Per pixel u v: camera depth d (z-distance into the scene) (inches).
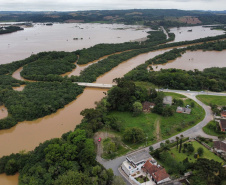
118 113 6412.4
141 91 7086.6
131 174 3954.2
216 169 3580.2
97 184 3548.2
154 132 5354.3
